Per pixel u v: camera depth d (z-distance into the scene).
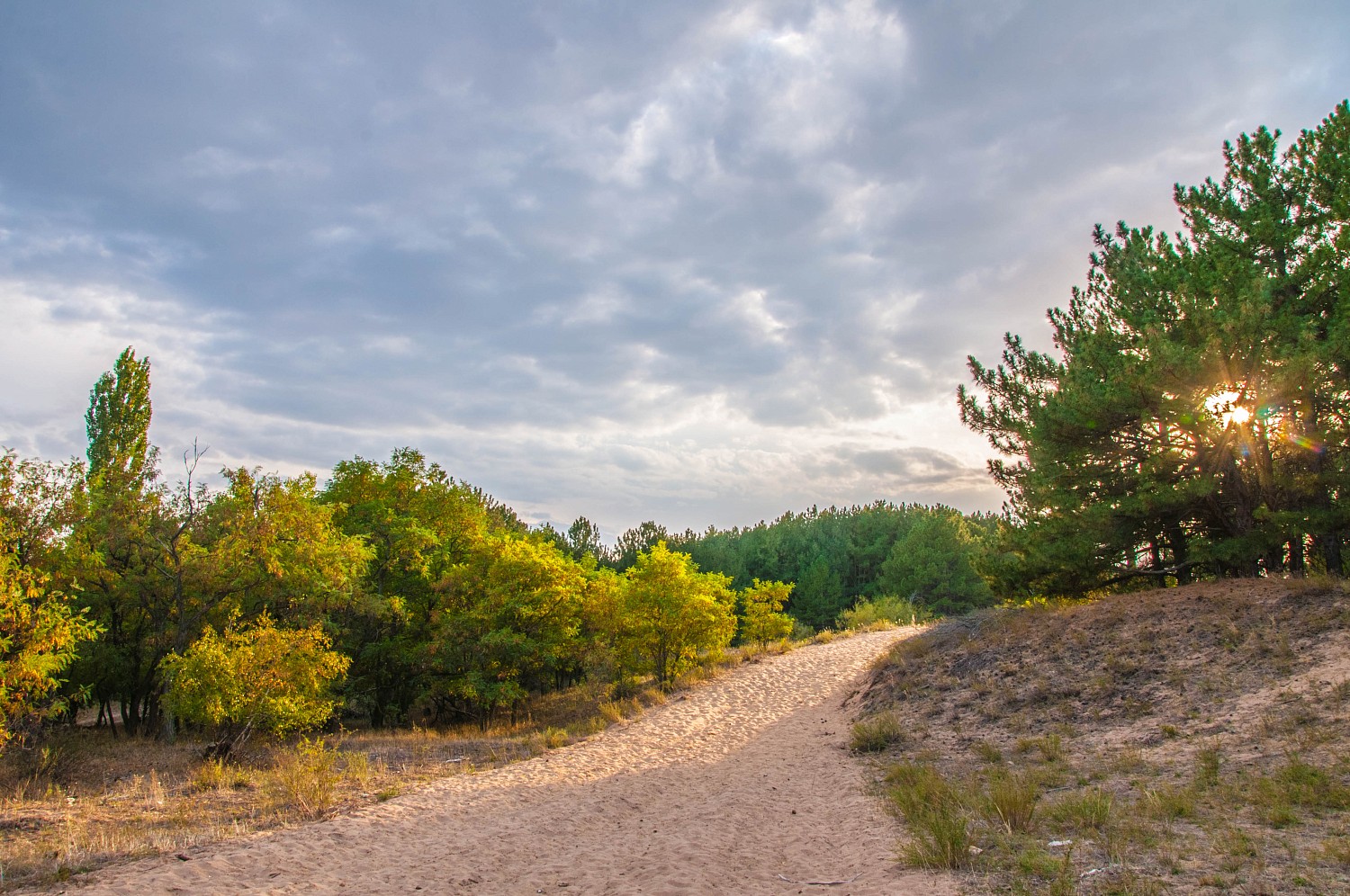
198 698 13.85
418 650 24.31
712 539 83.31
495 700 24.89
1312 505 16.00
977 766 10.98
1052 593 19.62
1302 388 14.60
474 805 11.12
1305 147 17.25
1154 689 12.20
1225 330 15.02
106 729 20.53
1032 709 13.33
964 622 20.70
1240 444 16.08
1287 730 8.95
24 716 12.57
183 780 12.56
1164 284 18.52
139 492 18.67
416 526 25.89
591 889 6.98
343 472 28.78
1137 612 15.59
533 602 24.89
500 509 52.00
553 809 10.91
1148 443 17.72
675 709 21.42
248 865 7.88
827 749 14.42
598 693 25.11
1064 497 18.39
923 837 7.24
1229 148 18.45
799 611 63.78
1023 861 6.17
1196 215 18.81
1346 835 5.89
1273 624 12.66
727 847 8.25
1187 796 7.46
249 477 19.17
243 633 15.75
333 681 22.02
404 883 7.29
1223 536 17.77
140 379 26.56
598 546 73.44
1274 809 6.62
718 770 13.80
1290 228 17.05
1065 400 18.20
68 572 16.97
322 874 7.61
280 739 16.19
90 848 8.33
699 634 25.67
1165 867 5.73
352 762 14.02
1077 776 9.40
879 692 17.73
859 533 78.62
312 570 19.86
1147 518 17.69
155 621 18.98
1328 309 16.31
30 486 16.41
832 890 6.33
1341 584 13.13
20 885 7.07
